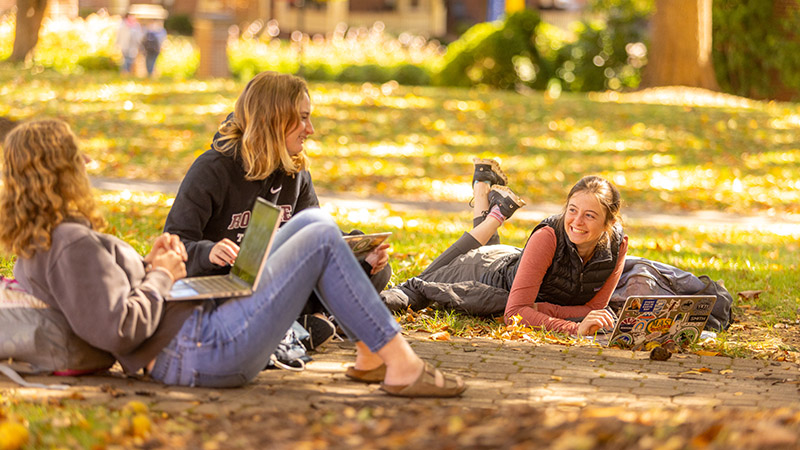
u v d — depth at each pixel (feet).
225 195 19.49
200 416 14.39
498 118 80.69
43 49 115.03
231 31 135.74
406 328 23.72
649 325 22.13
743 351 22.49
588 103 88.33
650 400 16.61
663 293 25.71
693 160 71.10
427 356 20.34
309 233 15.67
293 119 19.42
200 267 18.33
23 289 15.89
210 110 79.00
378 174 62.39
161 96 83.46
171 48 133.39
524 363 19.89
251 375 16.25
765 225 53.21
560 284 24.25
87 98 81.56
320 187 57.77
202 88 89.04
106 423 13.61
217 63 114.42
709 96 96.37
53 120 15.44
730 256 40.27
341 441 12.75
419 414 14.60
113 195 49.83
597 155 71.67
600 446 11.21
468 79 124.06
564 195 59.93
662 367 20.13
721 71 123.44
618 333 22.07
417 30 198.90
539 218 51.26
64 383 16.02
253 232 16.46
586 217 23.35
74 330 15.12
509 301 24.25
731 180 66.28
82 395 15.24
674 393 17.44
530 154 71.00
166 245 16.39
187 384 16.12
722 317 25.68
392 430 13.25
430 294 25.20
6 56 116.16
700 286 25.68
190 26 176.96
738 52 122.01
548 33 128.26
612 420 12.84
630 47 127.34
